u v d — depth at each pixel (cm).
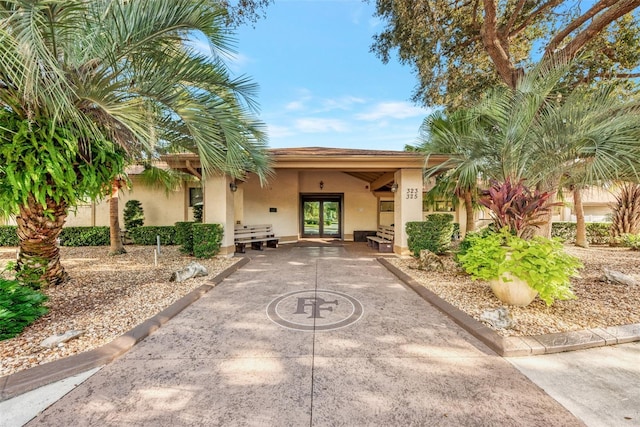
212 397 228
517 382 247
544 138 504
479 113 590
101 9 366
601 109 495
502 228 456
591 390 236
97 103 388
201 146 452
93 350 284
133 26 375
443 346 310
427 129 717
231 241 853
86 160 413
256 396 229
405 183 834
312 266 716
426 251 669
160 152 585
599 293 458
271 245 1068
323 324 364
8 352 277
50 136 363
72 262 724
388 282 564
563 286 379
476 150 580
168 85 424
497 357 288
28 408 214
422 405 220
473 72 957
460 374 259
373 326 359
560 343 299
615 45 773
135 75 418
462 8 857
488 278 417
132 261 738
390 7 807
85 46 408
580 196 966
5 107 374
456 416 209
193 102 444
